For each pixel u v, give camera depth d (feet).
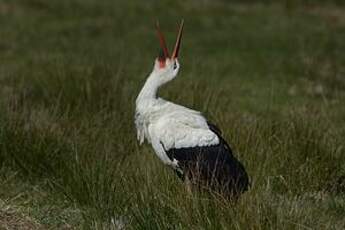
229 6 143.23
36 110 66.44
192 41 118.01
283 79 96.99
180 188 49.14
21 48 110.01
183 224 45.93
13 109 64.85
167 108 51.72
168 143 50.85
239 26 128.88
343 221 50.83
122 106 70.49
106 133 62.23
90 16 133.39
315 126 63.21
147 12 136.77
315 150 59.31
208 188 48.70
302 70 100.94
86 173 53.42
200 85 77.66
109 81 76.18
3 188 54.19
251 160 56.08
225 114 68.13
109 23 128.16
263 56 109.29
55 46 111.55
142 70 95.30
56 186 53.88
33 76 83.92
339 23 133.90
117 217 49.75
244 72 100.22
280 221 44.88
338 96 85.66
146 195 48.83
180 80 81.61
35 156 56.80
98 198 51.52
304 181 56.39
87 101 71.61
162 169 53.47
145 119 52.29
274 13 139.54
